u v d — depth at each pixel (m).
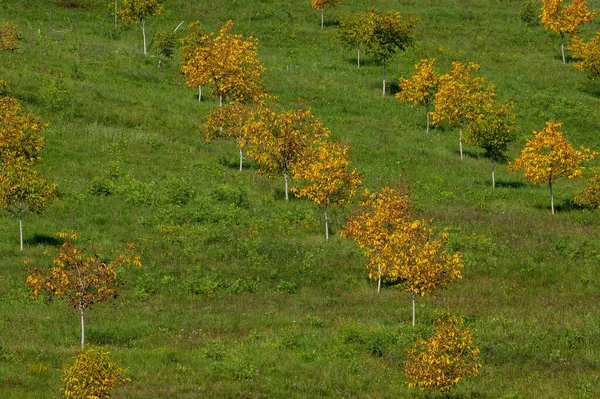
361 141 112.62
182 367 55.09
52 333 60.72
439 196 97.44
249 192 92.75
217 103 118.69
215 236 81.00
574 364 58.09
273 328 63.16
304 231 84.50
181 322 64.00
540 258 80.69
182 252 78.12
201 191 91.50
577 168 95.31
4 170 78.31
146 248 78.19
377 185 99.06
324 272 76.06
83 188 89.38
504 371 56.78
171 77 126.12
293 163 92.50
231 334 61.78
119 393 50.59
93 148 99.25
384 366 56.78
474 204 96.50
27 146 88.19
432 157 110.81
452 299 71.12
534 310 68.69
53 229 80.25
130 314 65.50
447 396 52.44
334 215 88.75
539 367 57.66
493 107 105.19
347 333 60.75
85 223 82.25
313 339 60.62
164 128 108.12
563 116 128.38
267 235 82.94
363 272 76.75
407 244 64.50
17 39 122.06
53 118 104.56
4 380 51.56
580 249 82.31
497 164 112.00
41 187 76.44
